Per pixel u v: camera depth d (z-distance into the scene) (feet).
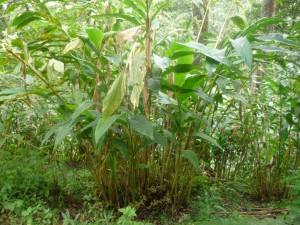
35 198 6.17
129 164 5.86
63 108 5.62
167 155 6.62
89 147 6.06
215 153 8.43
